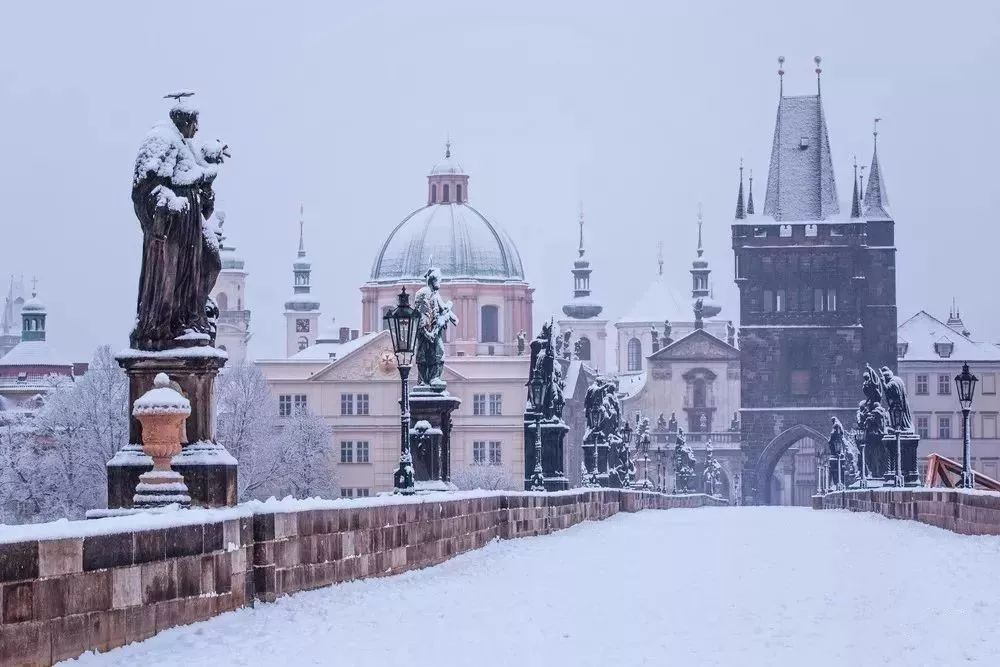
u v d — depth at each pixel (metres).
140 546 51.81
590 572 89.50
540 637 56.56
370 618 61.78
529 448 185.25
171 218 68.12
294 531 66.19
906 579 82.31
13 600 44.31
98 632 48.88
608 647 53.84
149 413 61.28
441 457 135.25
